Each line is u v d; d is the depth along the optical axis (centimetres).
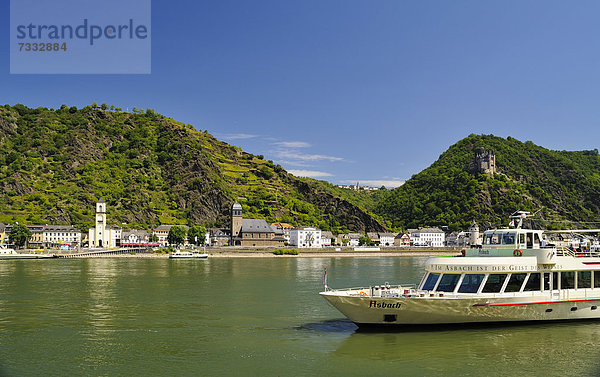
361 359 3656
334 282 9356
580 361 3578
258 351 3975
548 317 4447
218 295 7319
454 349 3850
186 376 3369
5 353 3953
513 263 4334
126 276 10512
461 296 4228
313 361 3666
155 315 5584
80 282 9081
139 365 3631
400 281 9531
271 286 8600
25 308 6022
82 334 4616
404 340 4088
